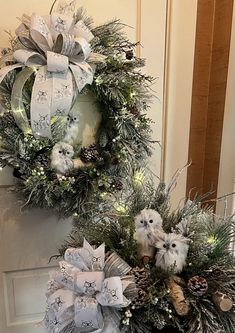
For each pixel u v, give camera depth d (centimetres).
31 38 81
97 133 96
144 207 81
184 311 65
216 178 112
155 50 104
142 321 67
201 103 113
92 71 85
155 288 68
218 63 107
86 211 91
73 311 66
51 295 70
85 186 91
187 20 104
